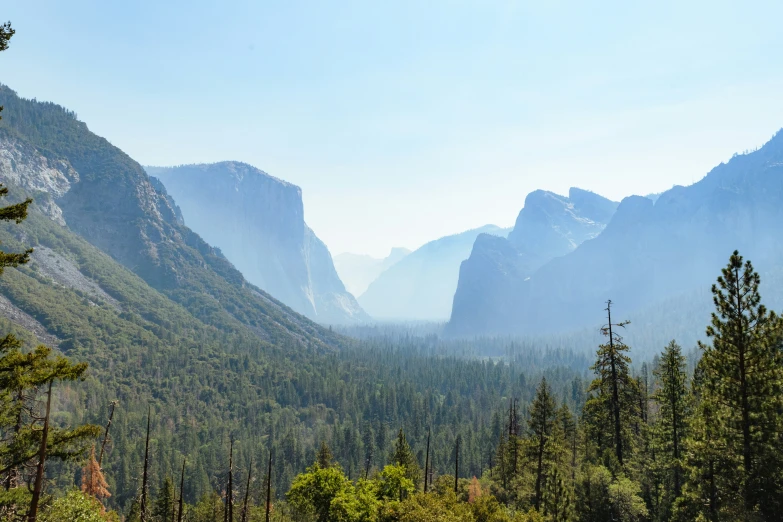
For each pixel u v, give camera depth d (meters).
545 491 53.06
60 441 27.83
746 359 32.09
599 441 62.28
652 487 49.97
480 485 68.19
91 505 38.09
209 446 151.75
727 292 33.31
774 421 30.86
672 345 53.66
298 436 168.50
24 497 27.36
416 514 43.56
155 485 123.75
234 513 82.19
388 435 165.38
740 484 31.12
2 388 24.97
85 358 195.75
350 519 53.00
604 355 55.78
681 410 51.12
